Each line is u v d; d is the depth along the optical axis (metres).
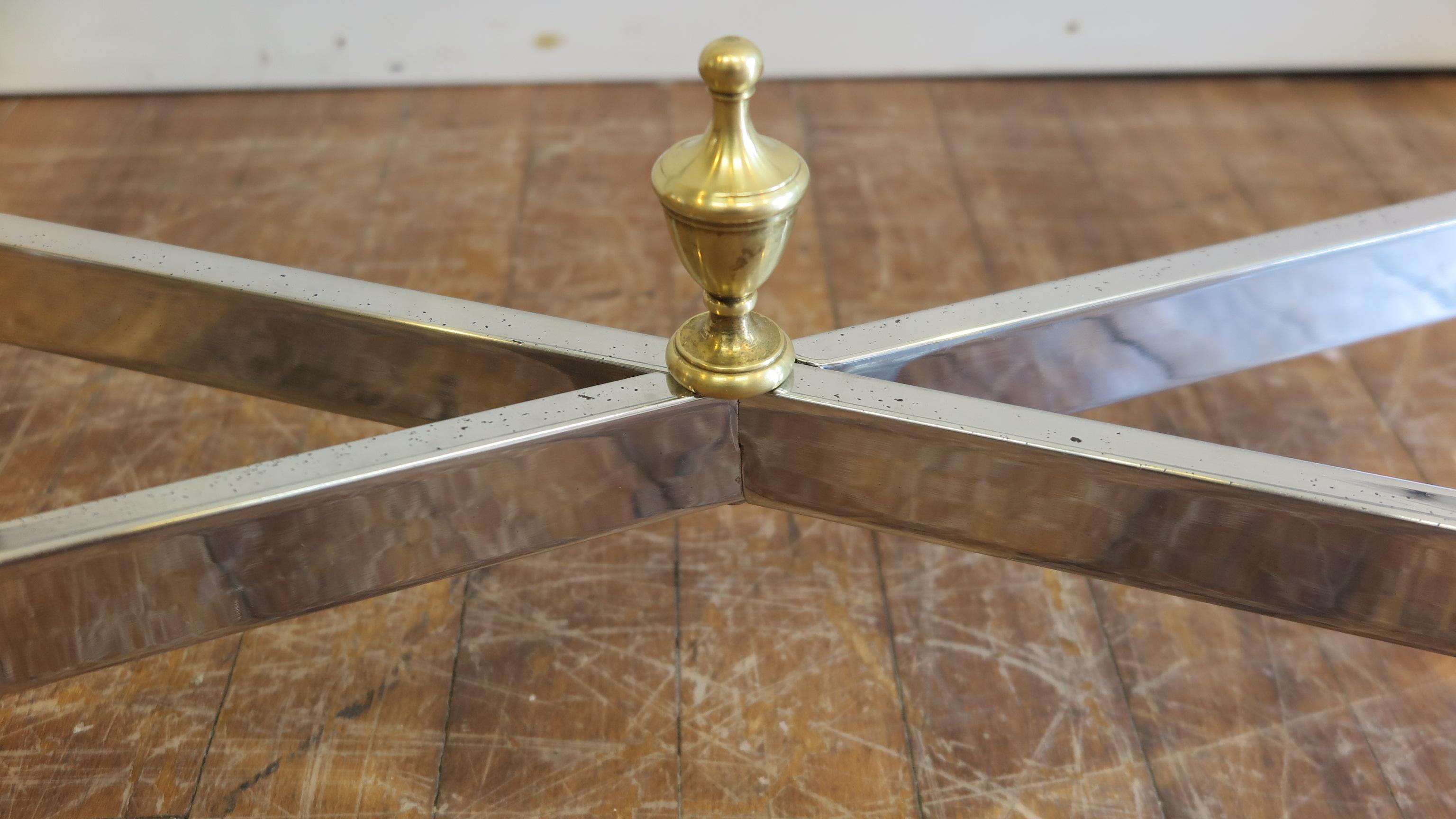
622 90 1.66
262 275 0.52
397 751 0.75
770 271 0.44
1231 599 0.45
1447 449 1.03
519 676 0.81
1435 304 0.57
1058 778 0.75
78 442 1.00
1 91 1.59
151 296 0.52
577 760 0.75
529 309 1.18
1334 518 0.41
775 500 0.49
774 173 0.40
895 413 0.44
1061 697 0.81
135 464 0.98
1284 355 0.56
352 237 1.30
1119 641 0.85
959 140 1.55
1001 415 0.44
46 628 0.39
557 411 0.44
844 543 0.93
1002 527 0.46
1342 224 0.55
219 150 1.48
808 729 0.78
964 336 0.50
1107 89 1.70
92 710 0.77
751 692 0.80
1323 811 0.74
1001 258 1.29
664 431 0.45
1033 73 1.73
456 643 0.83
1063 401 0.53
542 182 1.42
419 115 1.58
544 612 0.86
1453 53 1.71
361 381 0.53
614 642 0.84
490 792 0.73
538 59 1.65
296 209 1.35
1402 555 0.41
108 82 1.61
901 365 0.50
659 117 1.59
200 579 0.40
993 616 0.87
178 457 0.99
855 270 1.27
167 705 0.78
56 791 0.72
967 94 1.68
